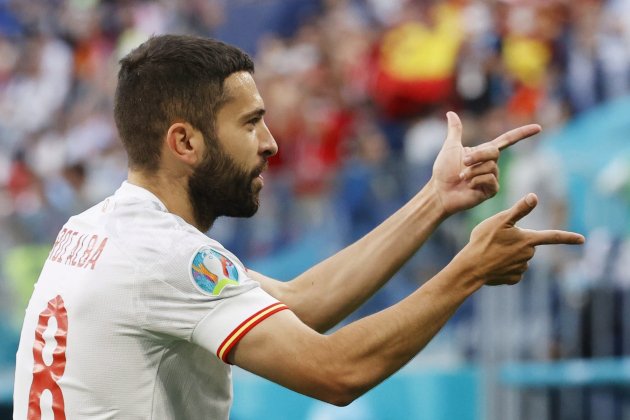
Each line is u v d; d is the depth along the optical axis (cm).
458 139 645
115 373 555
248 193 588
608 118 1680
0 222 1595
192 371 573
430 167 1420
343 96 1948
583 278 1338
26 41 2417
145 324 549
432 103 1869
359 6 2097
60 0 2431
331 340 538
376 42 1977
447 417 1343
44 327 577
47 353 571
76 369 559
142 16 2358
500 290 1332
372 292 661
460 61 1870
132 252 555
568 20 1916
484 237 546
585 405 1327
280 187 1494
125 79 584
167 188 583
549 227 1337
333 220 1460
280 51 2119
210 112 572
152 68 577
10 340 1552
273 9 2250
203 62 573
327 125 1900
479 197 633
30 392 580
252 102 581
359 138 1877
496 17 1919
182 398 572
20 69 2388
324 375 535
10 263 1582
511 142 612
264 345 539
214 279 547
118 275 553
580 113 1853
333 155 1889
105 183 1947
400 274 1397
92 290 556
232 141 576
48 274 593
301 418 1356
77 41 2381
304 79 1983
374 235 665
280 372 538
